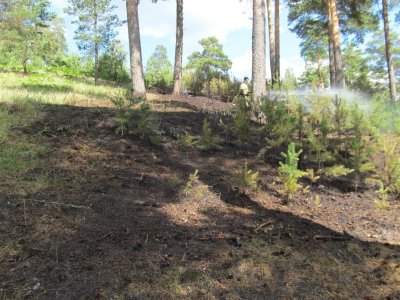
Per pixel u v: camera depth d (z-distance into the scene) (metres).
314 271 3.04
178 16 16.73
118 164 5.07
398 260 3.29
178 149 6.04
